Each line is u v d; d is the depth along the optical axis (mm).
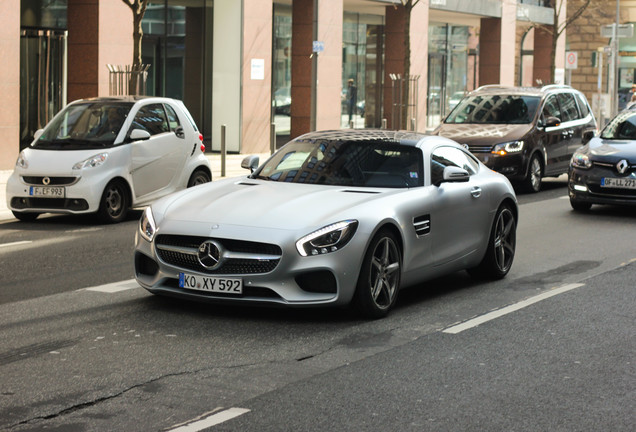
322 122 31188
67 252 11555
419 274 8664
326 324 7848
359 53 38125
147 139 14617
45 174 13891
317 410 5645
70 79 23672
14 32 21016
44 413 5551
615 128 16688
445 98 44781
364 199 8164
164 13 27953
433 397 5930
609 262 11258
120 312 8172
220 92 27812
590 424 5465
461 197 9203
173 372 6410
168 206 8336
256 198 8234
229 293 7664
